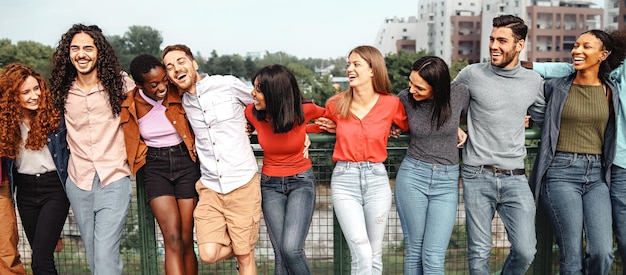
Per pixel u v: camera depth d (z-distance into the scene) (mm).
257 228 3346
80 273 3658
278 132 3100
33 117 3176
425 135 3248
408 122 3305
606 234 3232
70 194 3258
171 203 3256
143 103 3209
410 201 3283
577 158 3279
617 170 3316
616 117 3209
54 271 3342
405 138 3434
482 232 3322
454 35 109438
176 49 3100
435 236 3219
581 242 3295
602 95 3252
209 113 3150
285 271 3332
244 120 3293
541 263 3695
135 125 3211
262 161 3570
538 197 3482
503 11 101562
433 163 3258
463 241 3635
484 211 3314
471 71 3344
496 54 3227
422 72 3080
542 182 3418
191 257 3377
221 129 3178
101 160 3213
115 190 3242
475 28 109375
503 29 3189
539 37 99125
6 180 3275
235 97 3244
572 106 3275
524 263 3281
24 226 3344
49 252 3289
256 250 3803
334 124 3369
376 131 3203
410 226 3301
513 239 3273
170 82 3174
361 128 3213
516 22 3197
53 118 3170
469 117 3340
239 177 3207
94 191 3232
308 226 3295
